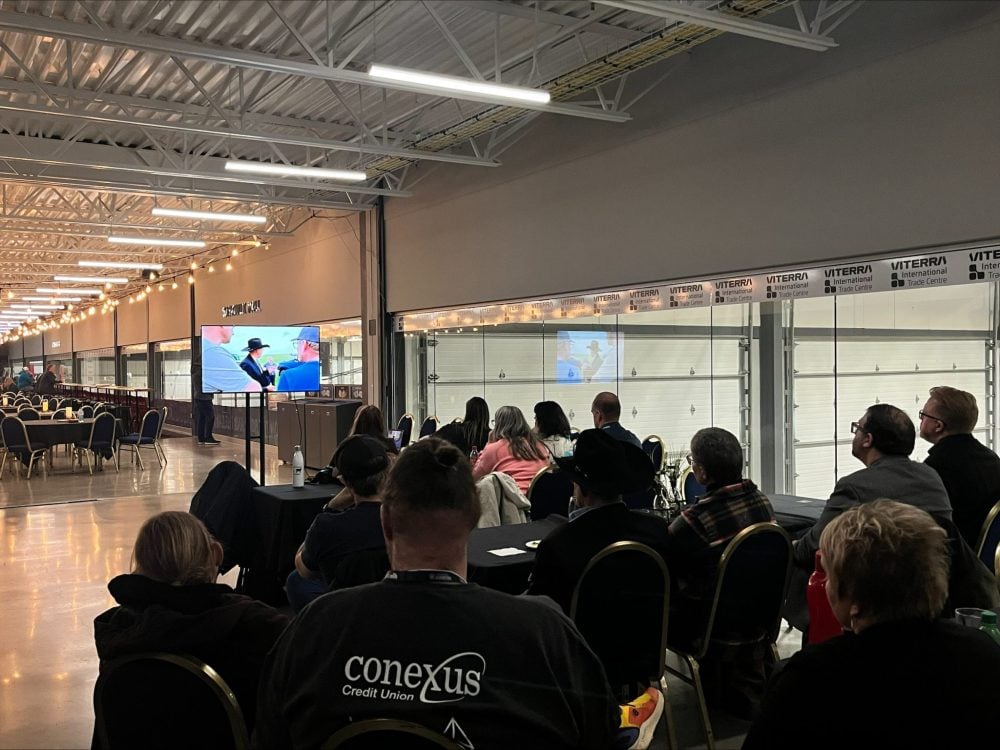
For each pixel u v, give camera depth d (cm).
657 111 666
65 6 564
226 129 692
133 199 1249
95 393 2025
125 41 493
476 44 648
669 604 285
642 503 477
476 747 130
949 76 470
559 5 577
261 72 707
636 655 279
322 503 476
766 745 139
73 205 1248
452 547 145
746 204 596
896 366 536
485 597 142
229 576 593
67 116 653
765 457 643
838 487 311
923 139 484
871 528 139
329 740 132
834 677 134
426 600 139
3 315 3172
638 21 600
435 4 561
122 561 630
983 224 455
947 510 298
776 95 571
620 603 272
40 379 2089
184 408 2009
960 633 136
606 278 725
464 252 923
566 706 138
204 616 190
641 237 688
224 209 1336
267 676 149
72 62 661
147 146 966
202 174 866
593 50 661
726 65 607
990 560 318
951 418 339
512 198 842
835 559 143
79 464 1266
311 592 369
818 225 546
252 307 1575
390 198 1066
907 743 128
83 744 324
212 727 186
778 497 465
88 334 2981
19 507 877
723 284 620
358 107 816
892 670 131
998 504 317
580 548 270
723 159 612
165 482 1078
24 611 503
